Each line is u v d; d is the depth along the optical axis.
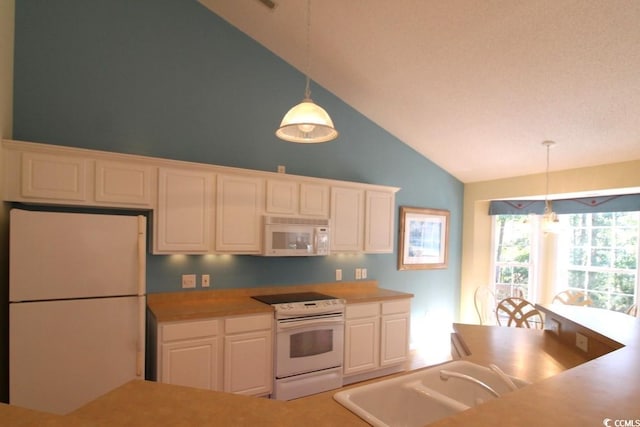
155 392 1.27
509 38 2.66
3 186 2.41
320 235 3.66
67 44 2.85
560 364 1.86
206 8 3.45
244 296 3.58
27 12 2.72
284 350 3.17
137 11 3.12
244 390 3.00
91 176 2.67
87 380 2.35
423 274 5.05
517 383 1.53
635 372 1.24
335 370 3.48
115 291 2.44
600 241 4.69
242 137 3.63
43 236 2.26
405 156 4.86
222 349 2.92
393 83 3.65
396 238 4.77
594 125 3.33
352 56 3.45
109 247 2.43
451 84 3.36
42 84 2.76
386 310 3.89
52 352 2.27
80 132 2.88
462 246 5.51
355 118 4.41
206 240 3.12
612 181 3.89
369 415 1.14
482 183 5.28
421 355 4.59
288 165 3.91
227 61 3.56
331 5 2.88
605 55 2.55
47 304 2.26
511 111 3.48
